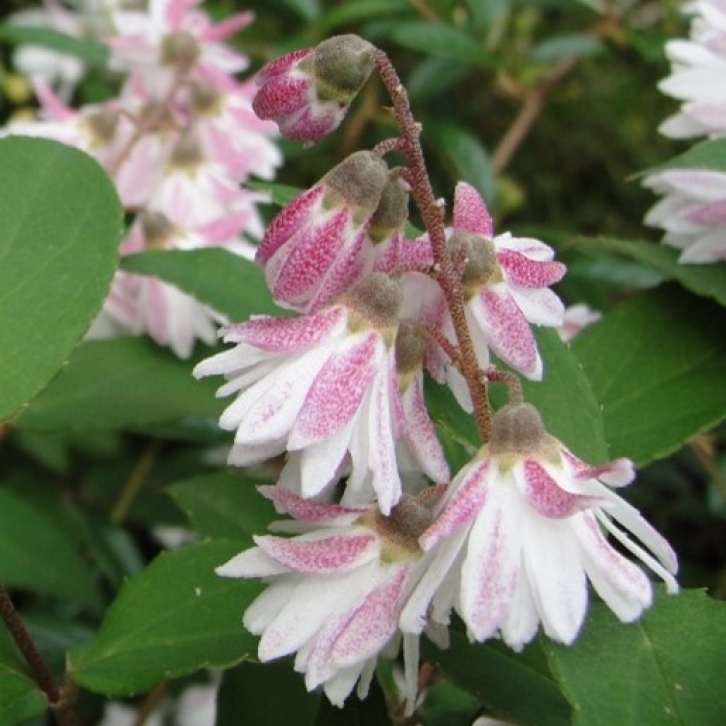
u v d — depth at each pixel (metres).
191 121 0.28
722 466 0.32
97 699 0.29
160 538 0.32
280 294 0.17
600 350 0.23
